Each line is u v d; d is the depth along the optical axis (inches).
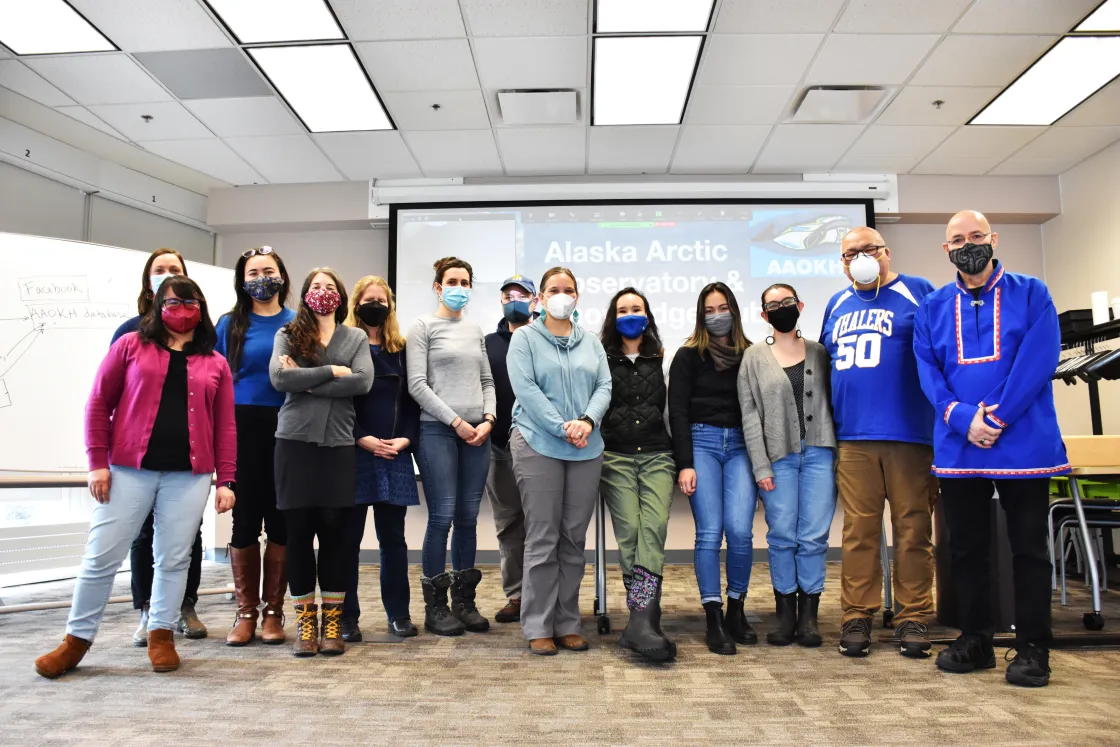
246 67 157.9
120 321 135.3
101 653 90.5
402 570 101.1
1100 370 116.3
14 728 64.1
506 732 63.4
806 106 175.0
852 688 75.9
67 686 76.4
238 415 96.1
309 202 221.5
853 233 96.3
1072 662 86.5
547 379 92.1
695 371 102.0
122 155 199.9
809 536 95.8
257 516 96.7
